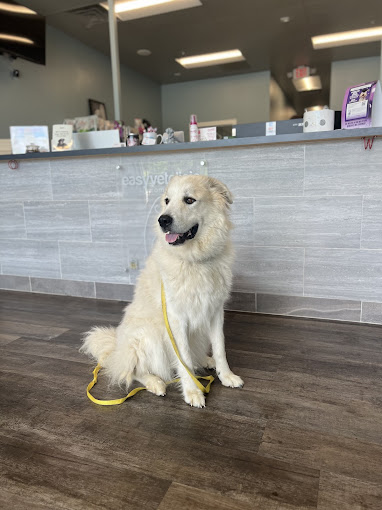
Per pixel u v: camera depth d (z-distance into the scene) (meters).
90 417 1.63
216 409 1.67
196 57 7.77
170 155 3.00
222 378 1.88
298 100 11.74
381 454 1.35
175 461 1.34
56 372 2.06
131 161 3.12
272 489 1.19
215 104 9.38
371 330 2.56
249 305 2.98
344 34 6.70
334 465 1.30
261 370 2.02
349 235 2.64
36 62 5.27
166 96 9.77
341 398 1.73
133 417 1.62
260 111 8.98
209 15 5.84
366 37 6.88
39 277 3.69
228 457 1.35
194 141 2.97
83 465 1.33
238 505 1.13
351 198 2.58
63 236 3.50
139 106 8.81
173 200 1.68
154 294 1.87
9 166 3.51
